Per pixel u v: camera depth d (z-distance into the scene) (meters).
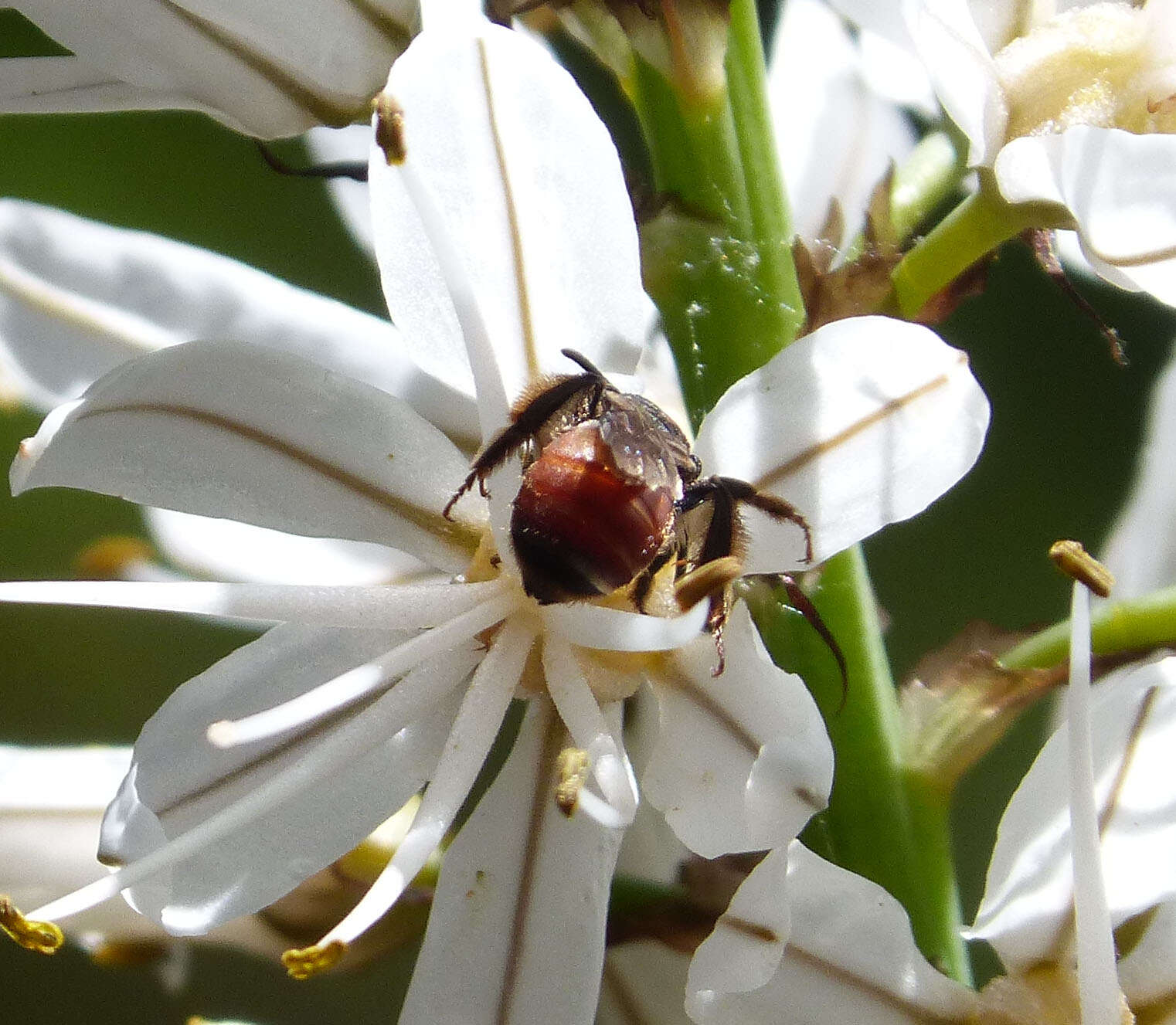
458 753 0.08
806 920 0.08
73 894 0.08
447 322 0.08
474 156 0.08
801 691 0.08
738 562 0.08
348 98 0.09
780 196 0.09
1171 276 0.08
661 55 0.09
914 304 0.09
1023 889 0.08
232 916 0.08
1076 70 0.09
